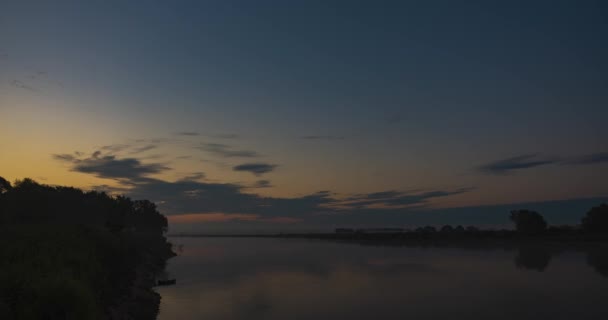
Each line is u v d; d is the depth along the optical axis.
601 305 41.72
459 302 44.00
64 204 100.75
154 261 89.19
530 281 58.53
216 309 41.12
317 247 178.75
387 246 178.75
